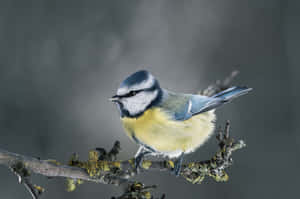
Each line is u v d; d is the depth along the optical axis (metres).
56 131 12.62
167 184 12.17
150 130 6.03
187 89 14.27
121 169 5.04
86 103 13.30
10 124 12.30
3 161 4.23
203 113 6.59
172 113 6.12
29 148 12.09
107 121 13.06
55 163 4.62
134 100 6.04
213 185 12.37
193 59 14.86
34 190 4.30
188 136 6.28
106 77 13.89
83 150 12.60
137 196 4.57
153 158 6.85
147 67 14.37
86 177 4.83
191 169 5.47
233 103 13.94
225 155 5.36
